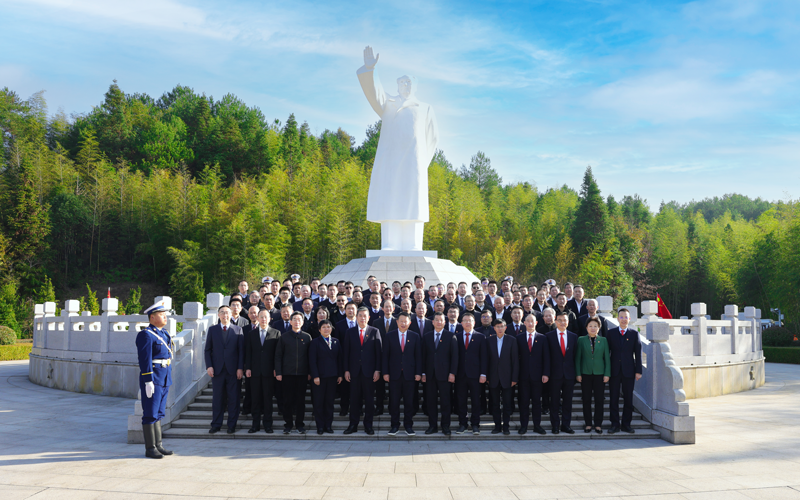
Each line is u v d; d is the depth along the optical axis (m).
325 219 37.59
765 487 6.07
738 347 14.88
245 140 63.28
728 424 9.82
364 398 9.16
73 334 14.48
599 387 8.64
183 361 9.66
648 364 9.24
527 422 8.67
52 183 48.62
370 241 36.50
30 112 55.22
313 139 72.31
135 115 66.19
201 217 42.50
